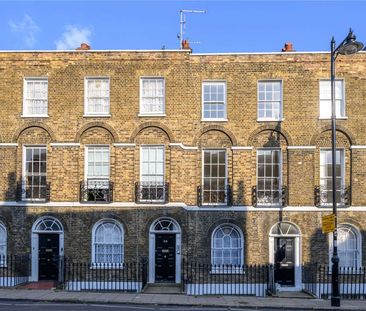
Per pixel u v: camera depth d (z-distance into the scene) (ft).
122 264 82.48
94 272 82.48
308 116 84.64
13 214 83.97
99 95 85.71
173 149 83.97
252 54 85.56
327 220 68.90
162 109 85.25
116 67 85.51
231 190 84.12
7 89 85.61
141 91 85.51
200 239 83.41
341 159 84.69
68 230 83.20
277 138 84.64
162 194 83.71
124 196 83.82
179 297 72.79
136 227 83.05
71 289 79.56
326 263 82.79
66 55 85.76
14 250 83.51
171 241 83.56
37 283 81.87
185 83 85.10
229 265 82.69
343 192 83.97
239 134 84.79
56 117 85.05
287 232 83.56
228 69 85.56
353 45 65.26
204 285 82.23
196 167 84.53
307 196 83.76
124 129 84.58
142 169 84.53
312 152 84.12
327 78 85.05
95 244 83.56
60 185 84.12
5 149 84.84
